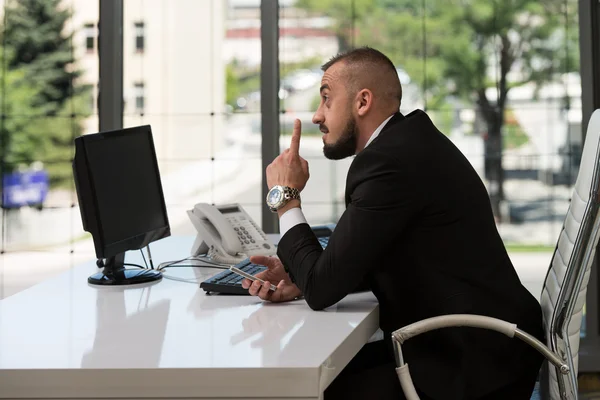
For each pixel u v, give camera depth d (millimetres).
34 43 4316
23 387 1427
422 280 1896
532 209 4285
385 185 1871
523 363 1894
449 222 1906
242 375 1408
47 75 4324
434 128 2047
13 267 4359
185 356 1491
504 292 1912
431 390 1790
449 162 1954
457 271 1892
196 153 4340
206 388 1412
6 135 4332
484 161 4277
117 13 4273
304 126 4281
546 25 4223
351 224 1871
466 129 4270
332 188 4285
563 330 1910
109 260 2402
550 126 4258
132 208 2514
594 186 1900
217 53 4297
